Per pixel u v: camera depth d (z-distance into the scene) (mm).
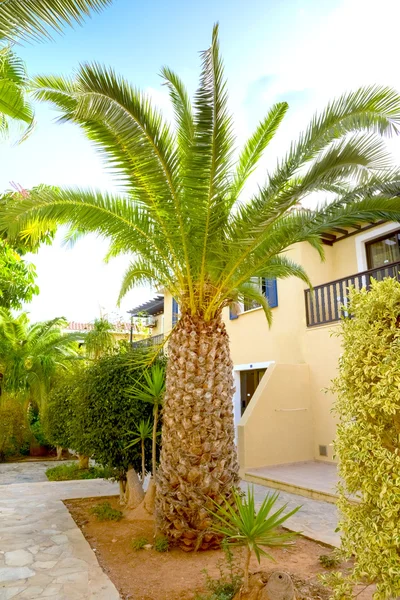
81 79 4348
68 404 10234
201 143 4609
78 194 5578
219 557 4945
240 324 14281
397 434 3186
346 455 3352
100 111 4480
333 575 3336
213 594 3736
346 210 5617
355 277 10133
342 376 3553
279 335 12469
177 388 5633
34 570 4645
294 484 8391
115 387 7125
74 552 5199
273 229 5930
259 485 9109
